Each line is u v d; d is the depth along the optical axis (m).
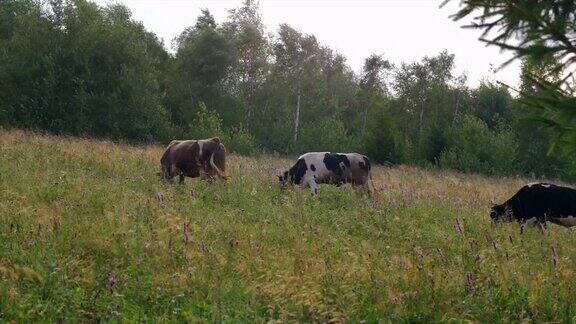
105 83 31.78
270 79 51.94
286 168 18.53
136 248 6.96
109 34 32.25
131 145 26.30
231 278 6.26
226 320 5.18
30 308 5.23
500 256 7.49
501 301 5.81
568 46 4.07
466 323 5.31
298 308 5.44
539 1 4.19
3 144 16.59
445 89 55.28
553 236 9.95
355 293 5.82
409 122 56.34
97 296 5.52
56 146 16.88
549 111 4.38
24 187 10.05
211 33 46.59
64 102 30.23
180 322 5.23
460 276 6.31
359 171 14.45
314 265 6.54
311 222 9.62
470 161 30.78
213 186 12.76
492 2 4.10
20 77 29.64
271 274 6.34
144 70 33.69
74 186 10.52
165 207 9.20
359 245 8.26
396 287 6.07
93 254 6.84
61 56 30.83
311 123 42.50
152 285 5.95
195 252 6.87
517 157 33.47
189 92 45.94
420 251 7.48
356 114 63.75
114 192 10.41
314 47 51.88
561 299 5.72
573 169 31.70
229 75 51.25
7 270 5.91
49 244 6.76
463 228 9.66
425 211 11.60
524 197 10.85
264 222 9.27
